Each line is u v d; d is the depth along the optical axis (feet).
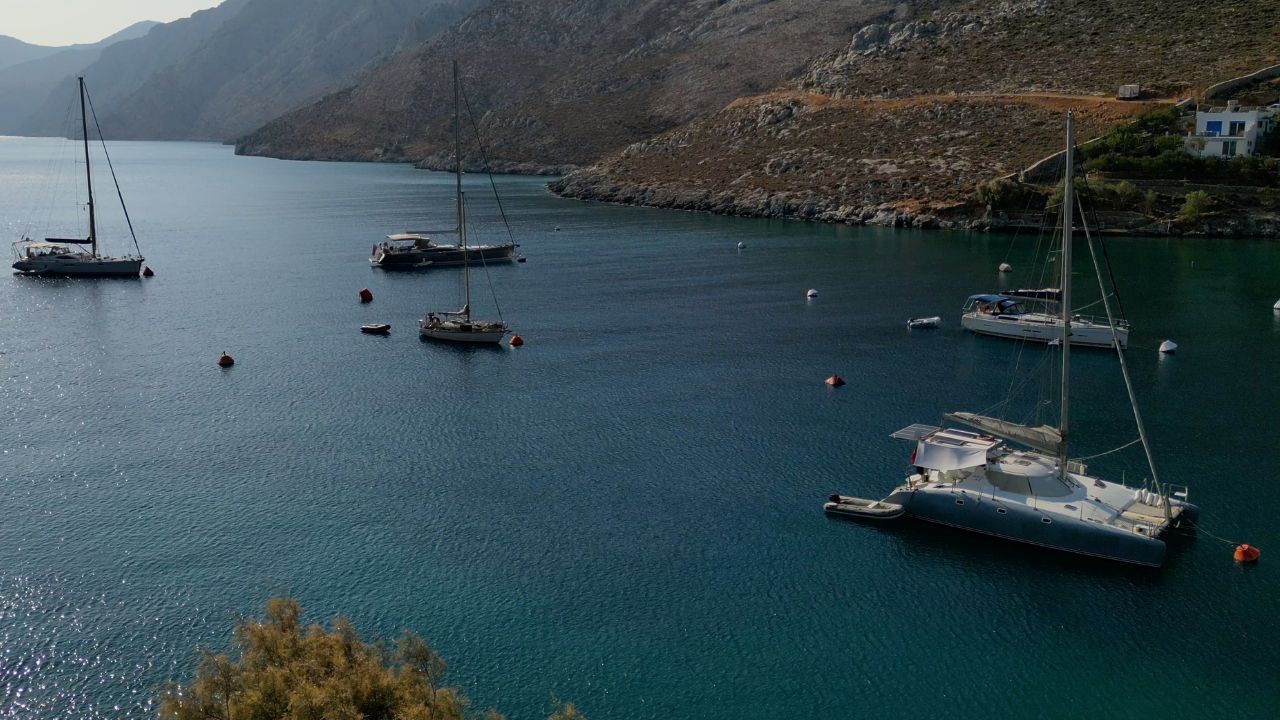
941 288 353.51
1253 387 232.12
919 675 125.49
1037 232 470.80
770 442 200.34
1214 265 382.63
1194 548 153.17
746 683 123.95
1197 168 472.03
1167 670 125.39
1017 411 217.97
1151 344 272.10
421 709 80.84
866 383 241.35
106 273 398.42
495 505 171.53
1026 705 120.06
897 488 173.06
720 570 149.38
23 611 137.18
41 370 256.32
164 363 263.70
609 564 151.23
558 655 128.98
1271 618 134.82
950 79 645.10
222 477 184.03
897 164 563.48
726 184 622.13
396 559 152.56
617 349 275.59
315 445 200.75
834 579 146.51
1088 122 533.14
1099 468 183.21
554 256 444.14
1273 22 591.37
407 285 378.73
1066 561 150.61
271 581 145.79
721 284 368.89
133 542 157.69
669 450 196.44
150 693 120.26
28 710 116.88
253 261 440.86
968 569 148.77
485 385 241.96
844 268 395.96
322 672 83.61
